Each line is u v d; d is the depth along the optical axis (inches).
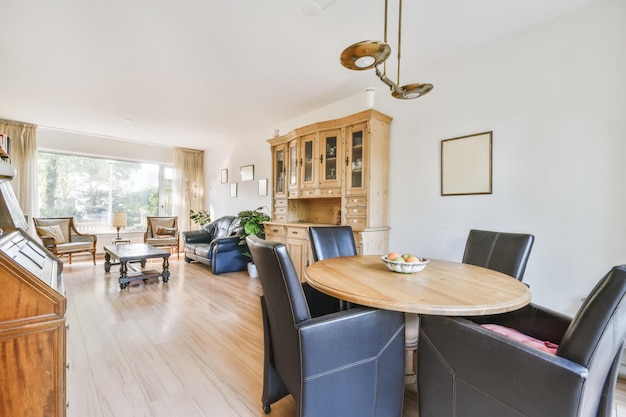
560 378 34.4
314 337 44.1
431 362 48.6
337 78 122.9
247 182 218.1
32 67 113.2
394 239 124.6
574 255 81.7
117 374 71.7
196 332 95.7
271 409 60.7
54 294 35.5
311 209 165.9
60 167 216.8
